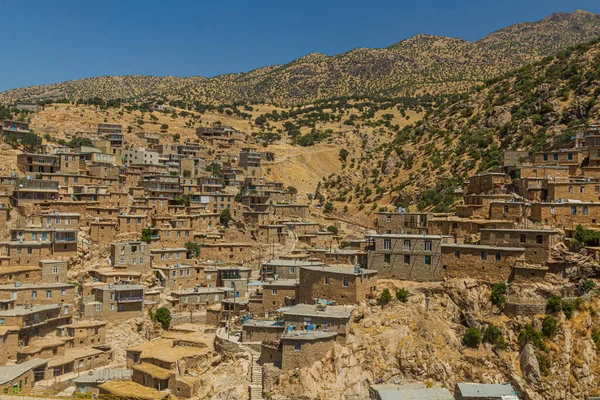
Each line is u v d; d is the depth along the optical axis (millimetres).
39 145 197875
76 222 143000
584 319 99750
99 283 129500
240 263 160125
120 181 190375
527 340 97688
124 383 101812
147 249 142125
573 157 138375
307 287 112312
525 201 125312
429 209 181625
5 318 109750
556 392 94438
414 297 106938
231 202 197500
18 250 128125
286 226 182625
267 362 99625
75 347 117000
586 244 107438
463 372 97625
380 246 114000
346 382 92875
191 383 97812
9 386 94000
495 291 103562
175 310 134375
